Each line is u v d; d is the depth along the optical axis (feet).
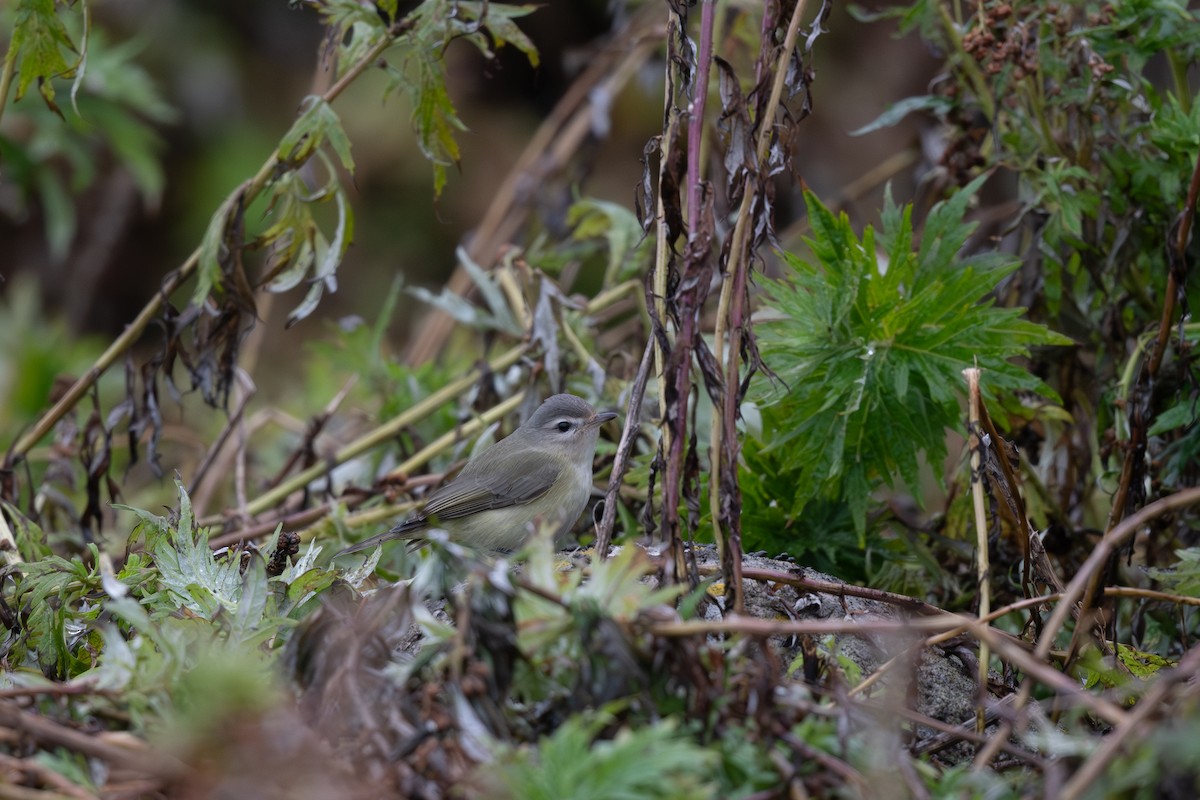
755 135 21.31
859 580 28.84
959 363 25.23
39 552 28.25
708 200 20.75
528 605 16.46
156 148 58.59
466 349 45.55
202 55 62.59
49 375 43.34
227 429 33.65
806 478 26.05
